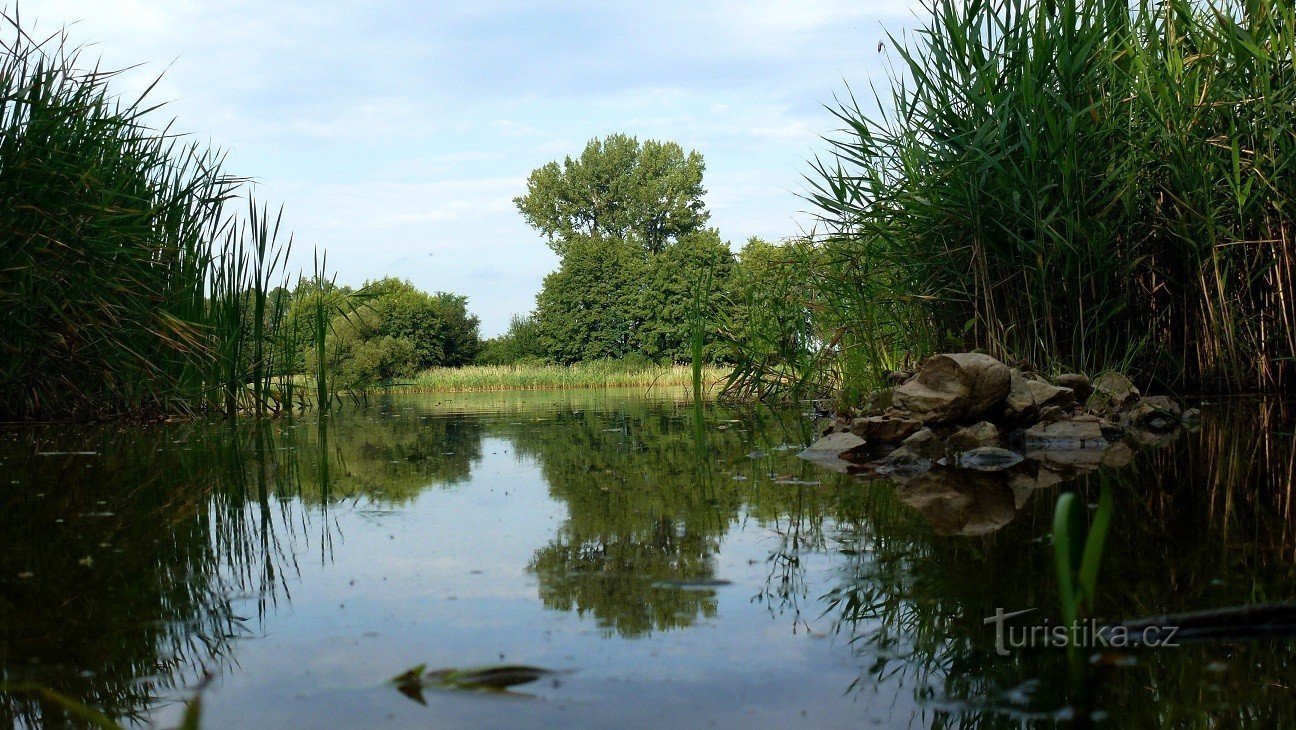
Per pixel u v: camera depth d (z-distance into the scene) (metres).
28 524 2.39
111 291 5.59
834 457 3.65
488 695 1.16
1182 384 5.82
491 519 2.41
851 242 6.04
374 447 4.38
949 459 3.44
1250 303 5.80
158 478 3.28
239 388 6.93
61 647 1.38
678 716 1.08
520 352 44.00
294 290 7.42
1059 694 1.14
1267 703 1.09
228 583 1.76
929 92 5.39
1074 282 5.13
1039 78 5.01
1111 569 1.72
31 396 5.77
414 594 1.66
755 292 8.27
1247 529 2.07
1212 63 5.65
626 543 2.08
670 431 5.11
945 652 1.30
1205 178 5.35
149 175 6.27
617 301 41.19
